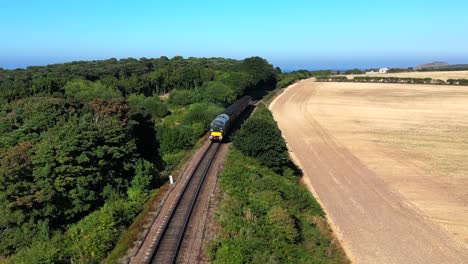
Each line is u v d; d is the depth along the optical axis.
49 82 68.12
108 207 27.41
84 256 21.61
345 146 57.50
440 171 45.97
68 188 29.36
